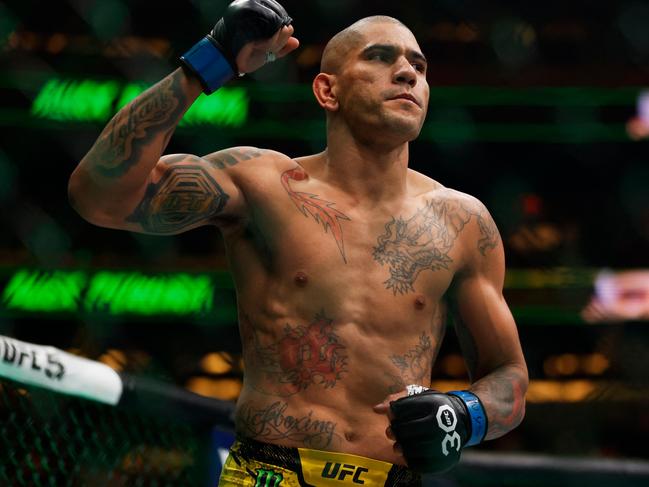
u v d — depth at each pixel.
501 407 2.38
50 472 2.98
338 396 2.25
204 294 9.10
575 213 10.64
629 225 10.56
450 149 10.53
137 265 9.27
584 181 10.72
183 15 9.88
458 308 2.54
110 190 2.18
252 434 2.27
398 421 2.17
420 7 10.25
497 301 2.53
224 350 9.34
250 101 9.56
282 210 2.35
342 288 2.31
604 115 10.25
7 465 3.11
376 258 2.36
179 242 9.78
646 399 9.05
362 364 2.28
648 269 10.42
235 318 9.05
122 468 3.23
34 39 9.60
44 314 8.72
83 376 2.87
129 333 9.20
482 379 2.46
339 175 2.44
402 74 2.39
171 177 2.27
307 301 2.29
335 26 9.99
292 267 2.31
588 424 8.95
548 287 9.84
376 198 2.43
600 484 3.46
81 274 8.94
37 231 9.61
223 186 2.32
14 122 9.02
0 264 9.04
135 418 3.30
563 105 10.20
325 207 2.38
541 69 9.96
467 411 2.28
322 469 2.21
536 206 10.65
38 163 9.70
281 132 9.37
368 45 2.43
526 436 8.85
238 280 2.39
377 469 2.24
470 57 10.41
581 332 9.81
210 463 3.10
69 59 9.52
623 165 10.64
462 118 10.17
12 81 9.03
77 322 9.20
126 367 8.90
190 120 9.22
